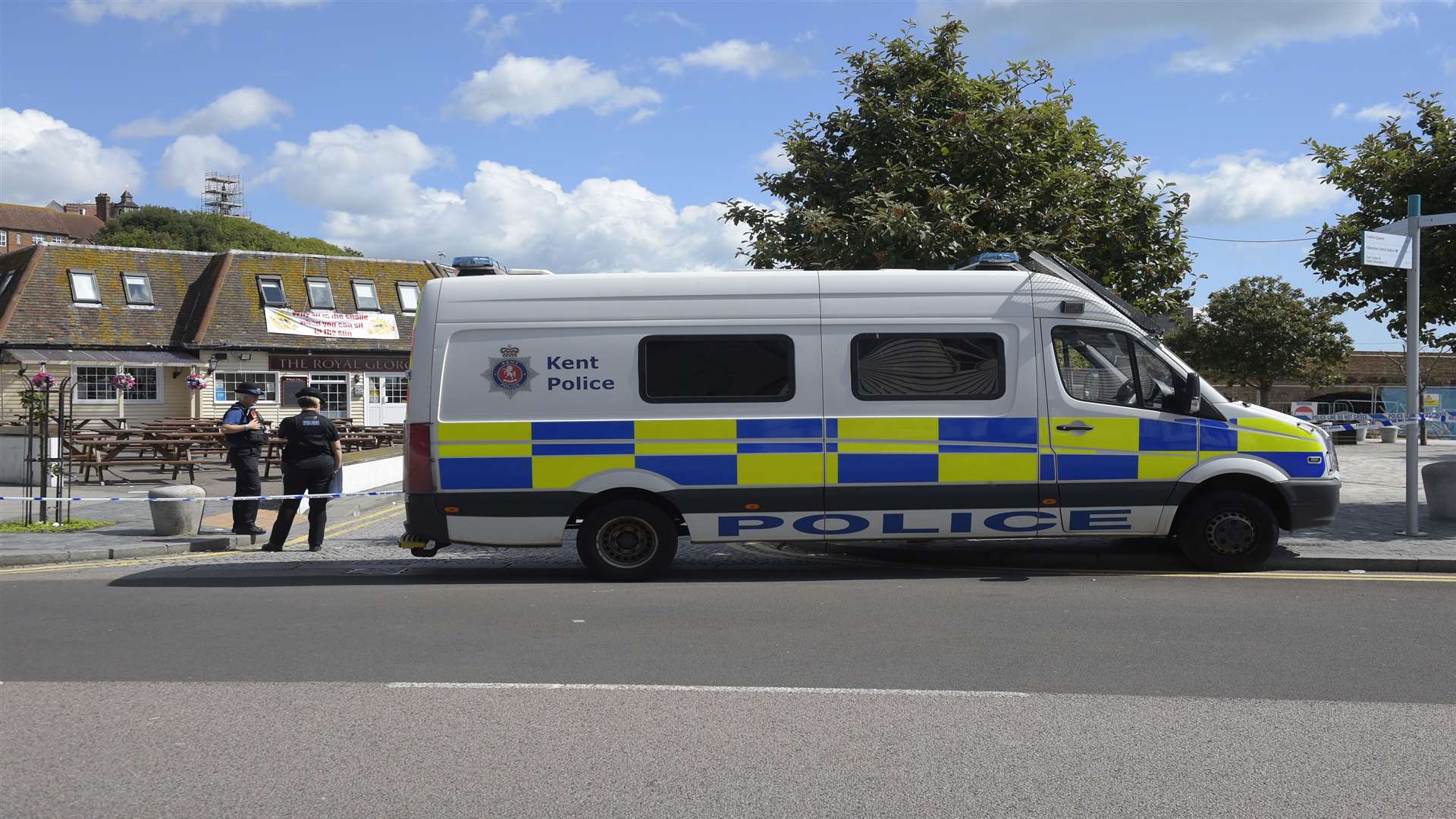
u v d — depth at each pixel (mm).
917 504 9008
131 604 8078
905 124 12398
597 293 9023
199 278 35062
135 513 13883
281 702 5285
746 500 8961
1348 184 12430
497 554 10922
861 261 11898
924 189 12125
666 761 4410
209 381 33000
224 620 7398
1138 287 13430
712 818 3820
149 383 32656
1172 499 9094
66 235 103438
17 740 4723
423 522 8953
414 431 8969
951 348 9070
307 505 13516
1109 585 8500
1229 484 9375
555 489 8938
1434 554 9625
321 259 36375
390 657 6234
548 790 4090
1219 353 39969
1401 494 15430
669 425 8938
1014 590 8305
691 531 8992
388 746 4609
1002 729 4809
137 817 3857
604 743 4633
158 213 84625
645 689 5496
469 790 4094
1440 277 11711
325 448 11328
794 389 8992
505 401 8945
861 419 8984
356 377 35656
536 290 9039
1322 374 41375
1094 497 9055
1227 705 5156
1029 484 9031
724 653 6277
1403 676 5668
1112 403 9109
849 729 4816
